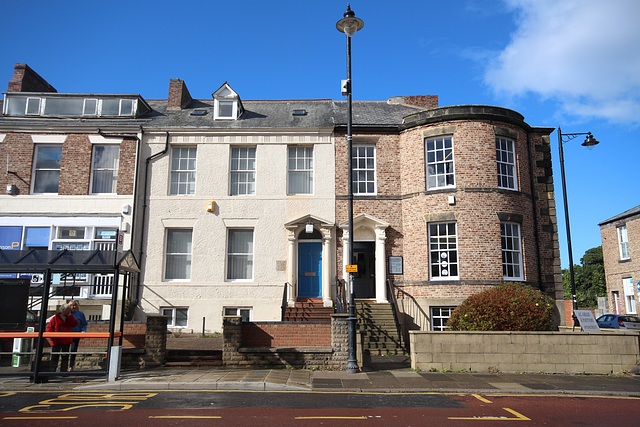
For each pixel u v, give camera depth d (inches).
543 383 429.7
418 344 494.0
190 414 300.4
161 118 815.1
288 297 725.9
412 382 426.6
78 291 714.8
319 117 828.6
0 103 856.9
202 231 751.1
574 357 491.2
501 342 493.7
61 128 768.9
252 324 508.7
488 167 722.8
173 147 787.4
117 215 743.7
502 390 396.5
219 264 741.3
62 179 757.3
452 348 492.7
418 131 755.4
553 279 750.5
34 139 769.6
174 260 754.8
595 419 301.7
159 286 732.7
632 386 422.3
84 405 328.2
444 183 732.0
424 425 280.8
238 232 766.5
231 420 285.7
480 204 710.5
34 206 746.2
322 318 684.7
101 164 772.6
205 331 721.0
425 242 722.8
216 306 728.3
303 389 394.0
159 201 758.5
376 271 736.3
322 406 329.7
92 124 769.6
